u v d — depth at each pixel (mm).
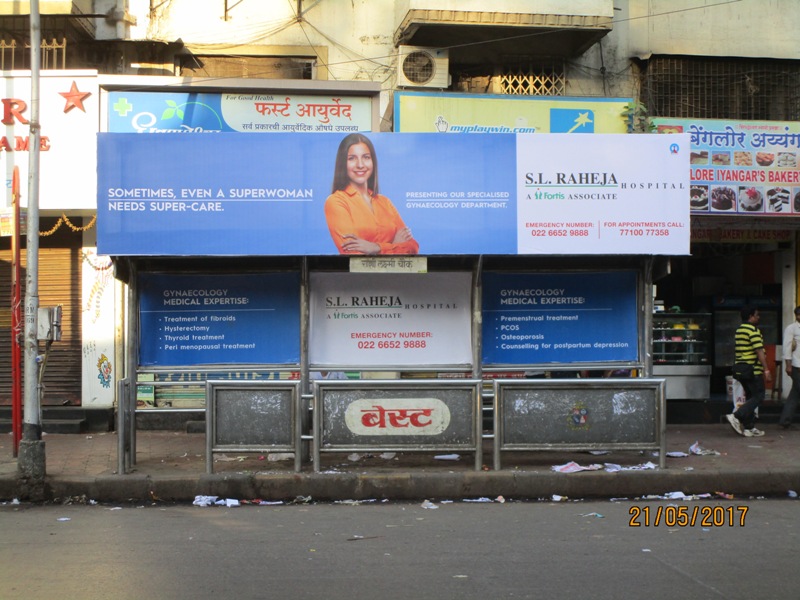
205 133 8539
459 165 8680
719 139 12312
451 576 5586
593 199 8742
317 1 12812
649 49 13203
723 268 14828
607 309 9664
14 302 9359
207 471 8328
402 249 8625
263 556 6086
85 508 7891
